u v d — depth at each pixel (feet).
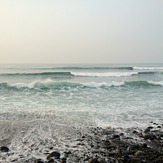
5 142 23.41
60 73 98.43
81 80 83.25
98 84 67.87
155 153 20.59
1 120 31.91
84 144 23.11
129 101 46.80
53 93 56.49
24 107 40.70
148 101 46.88
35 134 26.16
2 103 44.01
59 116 34.78
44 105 42.47
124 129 28.76
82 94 55.26
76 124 30.58
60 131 27.45
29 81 78.54
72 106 41.78
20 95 53.47
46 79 85.97
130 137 25.59
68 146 22.49
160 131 28.14
